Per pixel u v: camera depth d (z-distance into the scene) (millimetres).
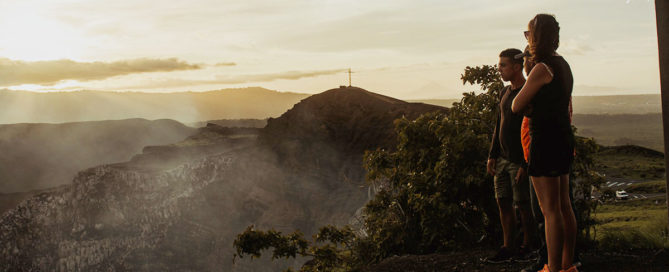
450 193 7859
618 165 119375
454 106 8844
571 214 4426
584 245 6172
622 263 5152
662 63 4262
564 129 4074
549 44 3980
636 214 29922
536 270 5094
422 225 8008
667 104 4266
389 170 9453
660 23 4227
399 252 8641
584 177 7426
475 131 8125
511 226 5945
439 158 8156
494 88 8391
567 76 4016
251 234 9633
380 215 9344
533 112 4055
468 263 6082
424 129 8789
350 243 10148
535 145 4121
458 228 7938
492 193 7809
